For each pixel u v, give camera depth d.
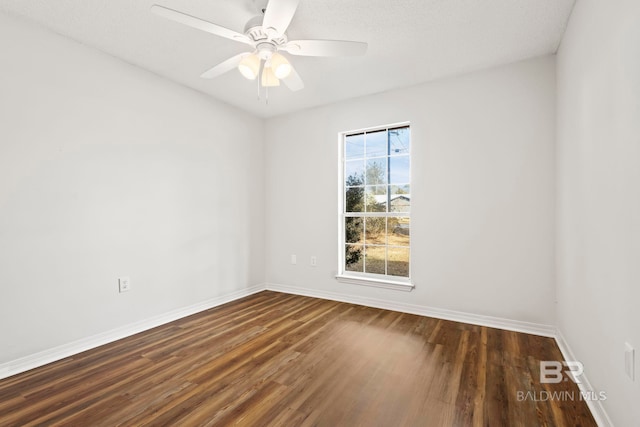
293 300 3.68
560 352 2.27
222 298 3.55
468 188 2.91
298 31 2.21
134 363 2.13
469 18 2.07
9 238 2.00
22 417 1.56
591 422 1.52
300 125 3.92
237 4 1.91
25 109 2.07
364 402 1.69
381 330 2.72
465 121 2.92
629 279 1.22
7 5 1.92
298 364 2.11
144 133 2.78
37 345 2.12
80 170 2.35
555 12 2.01
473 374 1.98
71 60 2.30
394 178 3.45
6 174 1.99
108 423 1.52
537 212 2.63
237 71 2.83
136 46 2.42
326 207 3.76
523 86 2.68
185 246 3.14
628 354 1.22
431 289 3.09
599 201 1.54
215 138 3.48
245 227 3.88
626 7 1.22
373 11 1.99
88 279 2.39
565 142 2.21
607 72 1.42
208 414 1.59
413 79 3.03
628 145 1.22
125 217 2.63
